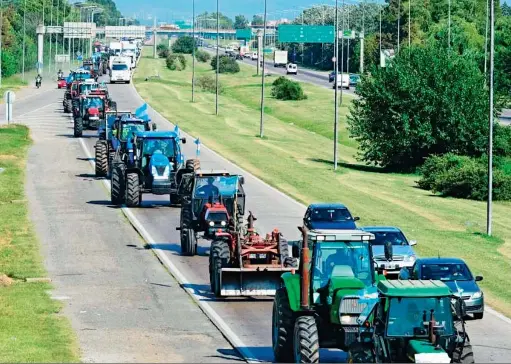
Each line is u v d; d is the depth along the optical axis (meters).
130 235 80.81
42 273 66.81
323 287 42.19
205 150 140.00
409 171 139.50
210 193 71.69
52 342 47.84
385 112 138.25
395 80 137.38
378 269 50.66
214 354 46.25
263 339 49.50
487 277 68.19
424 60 138.00
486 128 135.88
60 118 179.75
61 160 126.88
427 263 59.34
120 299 59.06
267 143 156.50
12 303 57.19
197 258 71.88
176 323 53.12
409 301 36.50
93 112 153.00
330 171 127.62
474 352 48.25
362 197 106.31
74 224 85.19
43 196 100.12
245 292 58.16
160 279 65.00
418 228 88.44
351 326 40.34
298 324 40.78
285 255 58.97
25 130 157.25
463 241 82.75
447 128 136.12
